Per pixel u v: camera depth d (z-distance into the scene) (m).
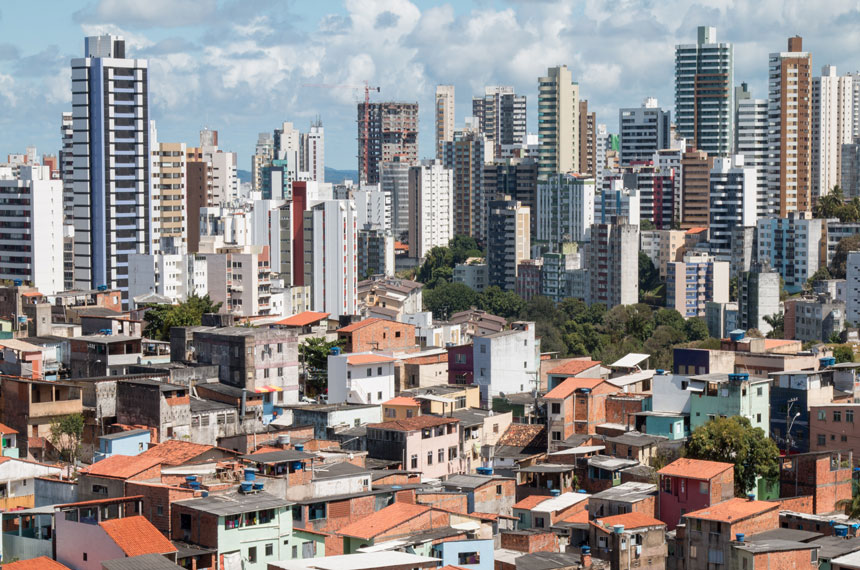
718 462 190.88
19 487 173.75
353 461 195.25
